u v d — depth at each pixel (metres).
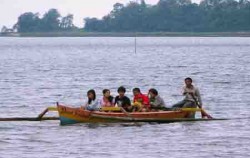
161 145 53.16
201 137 56.53
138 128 60.50
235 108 77.38
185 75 129.38
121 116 62.62
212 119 65.62
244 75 128.88
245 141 54.69
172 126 61.81
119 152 50.62
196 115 71.56
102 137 56.34
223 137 56.44
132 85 108.19
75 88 102.88
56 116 68.62
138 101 64.44
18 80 118.25
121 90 63.84
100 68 153.50
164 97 90.25
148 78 122.12
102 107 63.00
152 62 180.12
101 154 49.88
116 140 55.12
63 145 53.09
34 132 58.66
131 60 193.38
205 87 103.38
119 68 152.75
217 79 119.06
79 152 50.53
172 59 198.62
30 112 74.62
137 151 50.91
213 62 178.62
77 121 62.03
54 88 102.75
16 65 168.75
